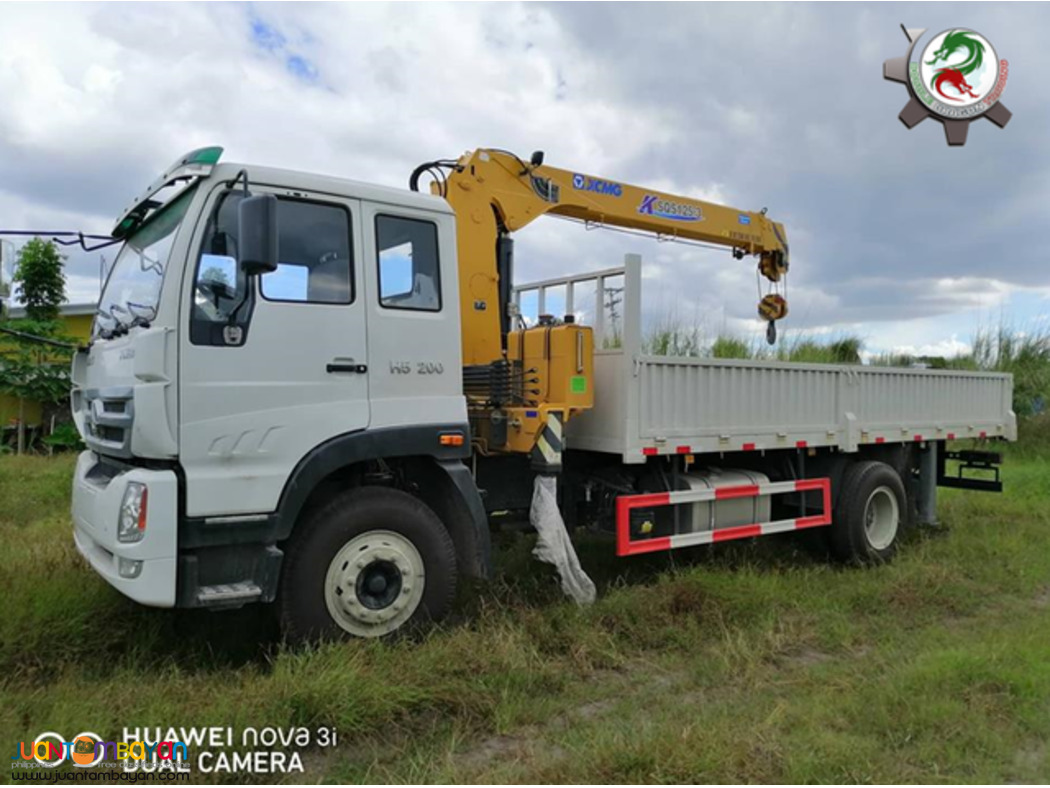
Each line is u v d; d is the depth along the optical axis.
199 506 3.86
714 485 6.07
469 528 4.71
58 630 4.14
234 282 4.00
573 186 6.43
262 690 3.64
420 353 4.57
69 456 12.14
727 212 7.64
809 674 4.32
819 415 6.66
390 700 3.64
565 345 5.19
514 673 4.08
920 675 4.09
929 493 8.09
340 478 4.61
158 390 3.77
